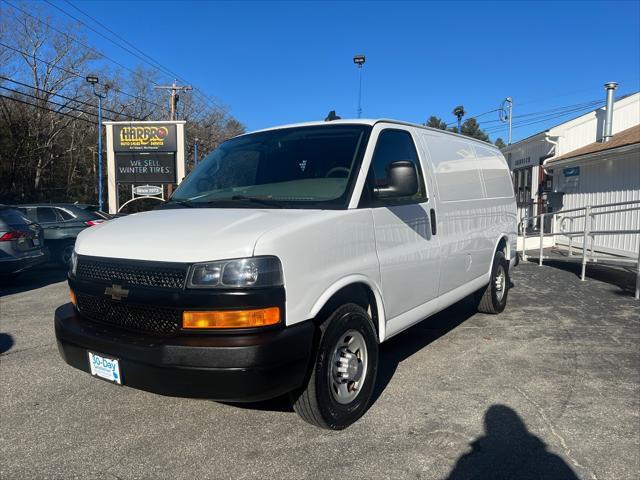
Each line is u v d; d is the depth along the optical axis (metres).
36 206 12.47
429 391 4.05
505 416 3.60
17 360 4.97
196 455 3.13
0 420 3.65
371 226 3.61
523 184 18.70
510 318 6.32
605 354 4.90
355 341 3.50
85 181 39.16
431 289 4.50
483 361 4.75
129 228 3.35
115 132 19.44
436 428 3.43
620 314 6.41
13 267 8.39
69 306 3.66
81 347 3.18
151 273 2.96
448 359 4.82
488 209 5.88
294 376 2.93
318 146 3.93
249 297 2.77
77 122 37.84
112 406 3.86
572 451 3.12
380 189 3.74
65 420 3.64
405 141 4.34
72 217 12.70
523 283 8.68
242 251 2.81
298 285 2.97
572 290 7.98
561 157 14.94
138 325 3.04
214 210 3.49
